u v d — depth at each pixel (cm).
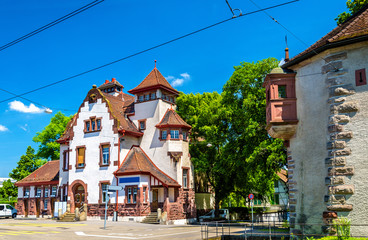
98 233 2405
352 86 1675
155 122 3903
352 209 1576
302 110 1900
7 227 2791
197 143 4203
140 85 4100
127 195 3525
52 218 3956
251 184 4131
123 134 3728
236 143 3453
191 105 4453
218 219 4091
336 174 1644
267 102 2072
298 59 1908
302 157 1864
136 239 2073
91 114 3962
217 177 4197
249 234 2025
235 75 3438
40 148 5806
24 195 4712
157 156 3809
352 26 1745
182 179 3750
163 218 3309
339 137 1662
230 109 3481
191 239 2039
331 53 1753
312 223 1745
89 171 3834
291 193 1909
